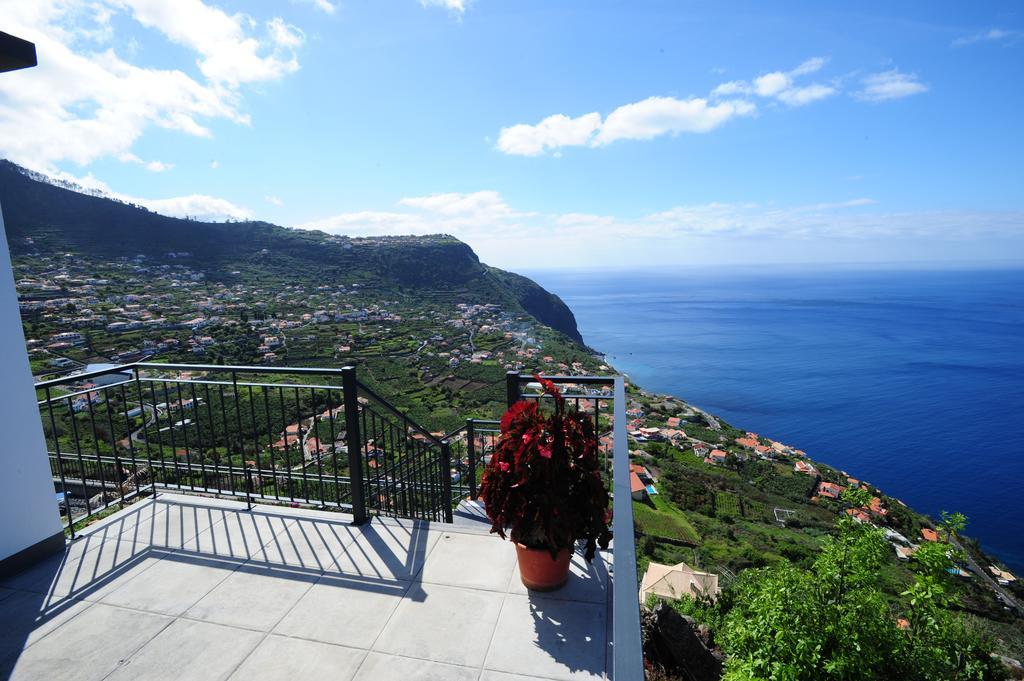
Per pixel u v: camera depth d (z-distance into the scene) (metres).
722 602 6.81
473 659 2.14
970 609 20.00
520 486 2.42
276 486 3.65
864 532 5.07
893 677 4.91
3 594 2.63
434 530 3.29
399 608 2.50
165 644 2.27
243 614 2.48
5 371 2.78
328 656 2.18
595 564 2.82
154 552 3.06
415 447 4.20
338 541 3.16
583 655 2.15
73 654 2.21
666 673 4.89
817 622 4.89
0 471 2.74
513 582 2.69
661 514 27.39
